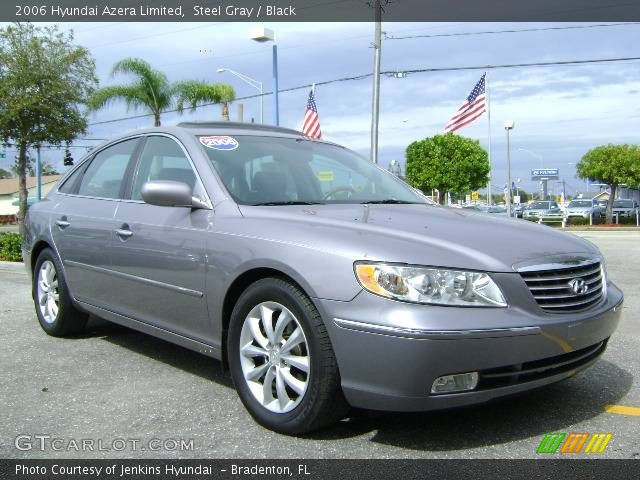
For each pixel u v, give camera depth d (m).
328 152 4.99
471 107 21.67
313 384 3.21
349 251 3.18
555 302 3.29
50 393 4.10
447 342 2.92
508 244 3.38
